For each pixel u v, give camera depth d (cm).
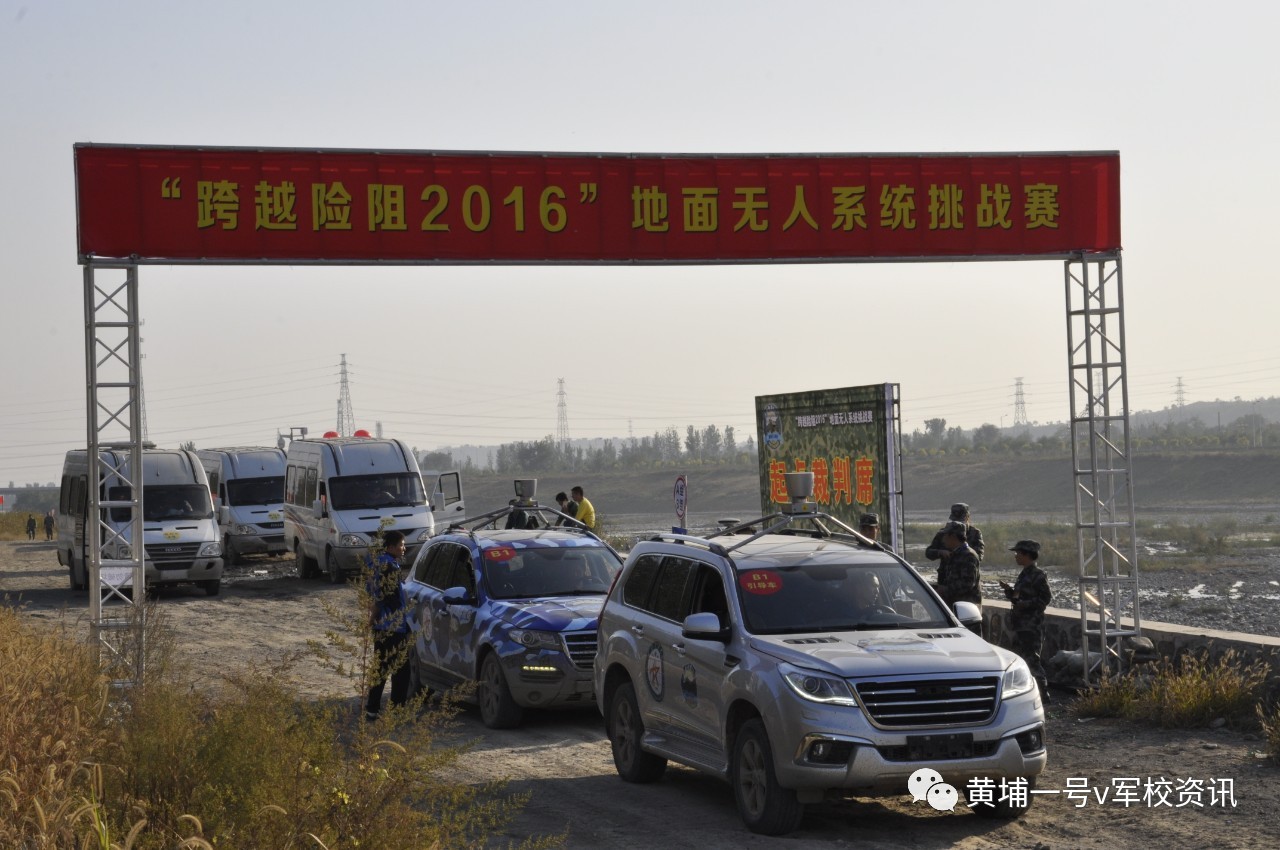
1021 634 1371
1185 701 1173
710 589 957
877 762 786
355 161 1352
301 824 633
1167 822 854
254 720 714
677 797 970
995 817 874
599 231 1398
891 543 1853
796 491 1132
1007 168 1461
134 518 1377
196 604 2647
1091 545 4444
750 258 1421
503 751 1162
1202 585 3225
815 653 831
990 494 10594
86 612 2478
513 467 16975
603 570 1412
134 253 1323
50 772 661
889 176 1442
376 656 765
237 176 1334
